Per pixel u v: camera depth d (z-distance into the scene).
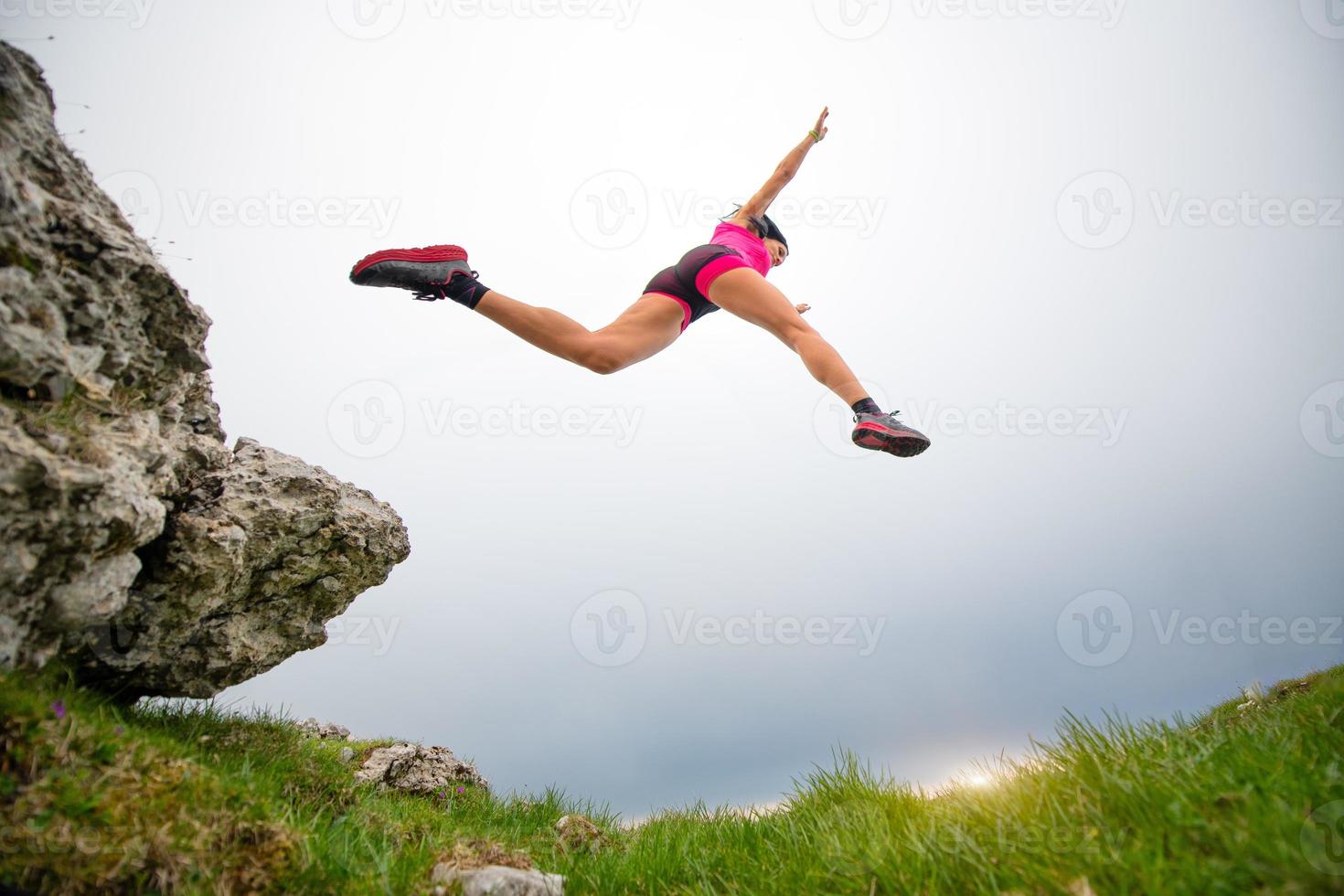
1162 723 2.89
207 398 3.71
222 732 3.47
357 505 4.00
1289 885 1.69
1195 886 1.80
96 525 2.46
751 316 3.43
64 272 2.61
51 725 2.28
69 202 2.76
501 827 4.36
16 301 2.42
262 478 3.54
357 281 3.16
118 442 2.69
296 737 3.79
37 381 2.51
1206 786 2.22
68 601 2.54
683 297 3.56
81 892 2.02
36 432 2.40
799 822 3.54
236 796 2.58
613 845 4.14
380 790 4.13
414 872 2.84
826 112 4.04
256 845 2.47
